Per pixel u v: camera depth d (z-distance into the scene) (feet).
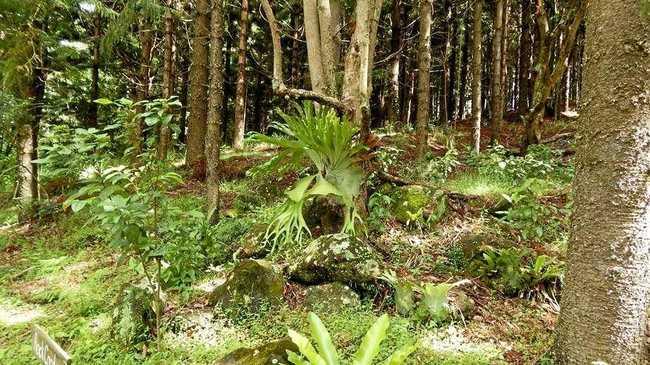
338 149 16.07
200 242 16.19
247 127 72.49
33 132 24.06
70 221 22.48
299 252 14.64
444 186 23.32
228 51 54.65
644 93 7.51
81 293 14.78
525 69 48.47
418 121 26.99
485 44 62.18
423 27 26.55
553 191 22.18
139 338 11.18
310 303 12.21
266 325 11.57
